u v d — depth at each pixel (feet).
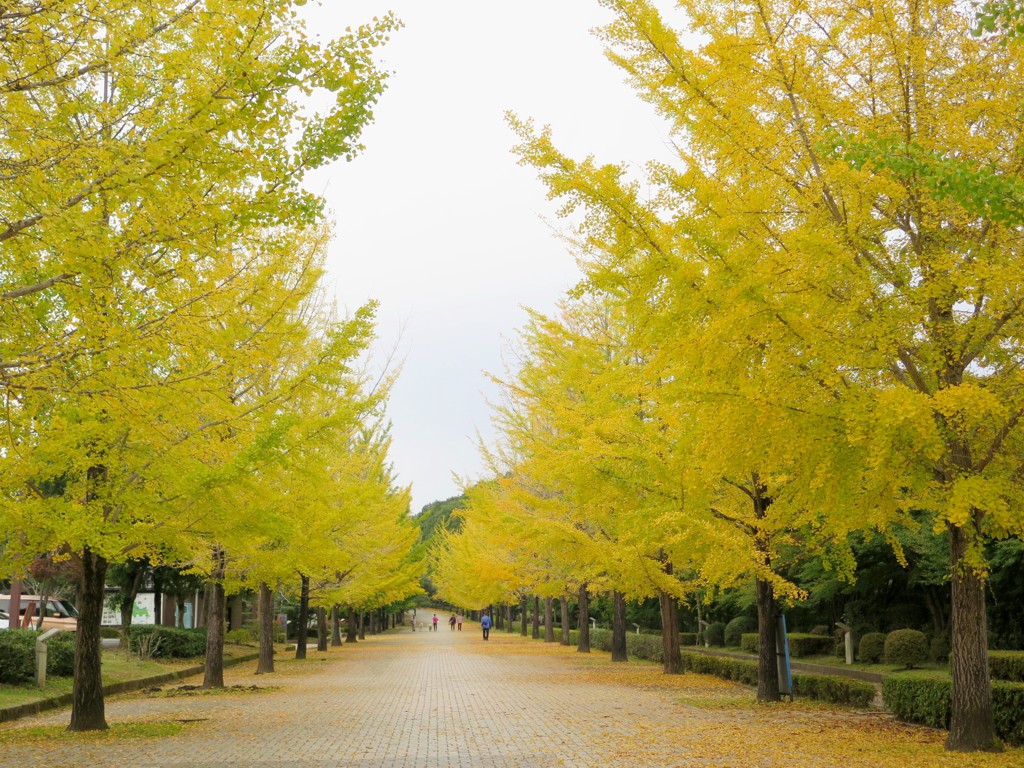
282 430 34.99
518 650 107.76
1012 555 56.90
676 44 27.96
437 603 468.34
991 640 67.41
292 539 49.16
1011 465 27.99
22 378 21.68
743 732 32.32
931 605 73.31
